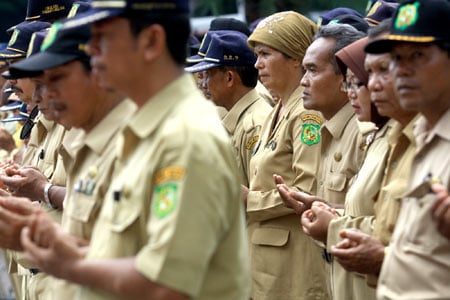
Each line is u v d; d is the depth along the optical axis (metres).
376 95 5.61
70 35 5.37
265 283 7.69
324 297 7.56
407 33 4.93
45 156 7.88
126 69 4.62
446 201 4.64
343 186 6.81
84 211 5.21
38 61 5.31
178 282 4.33
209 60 8.78
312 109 7.11
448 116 4.98
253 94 8.84
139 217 4.59
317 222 6.23
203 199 4.38
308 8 13.38
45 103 5.98
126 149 4.74
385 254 5.50
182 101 4.64
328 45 7.00
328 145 7.09
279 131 7.71
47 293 7.08
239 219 4.73
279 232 7.64
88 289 4.75
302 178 7.42
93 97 5.40
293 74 7.82
